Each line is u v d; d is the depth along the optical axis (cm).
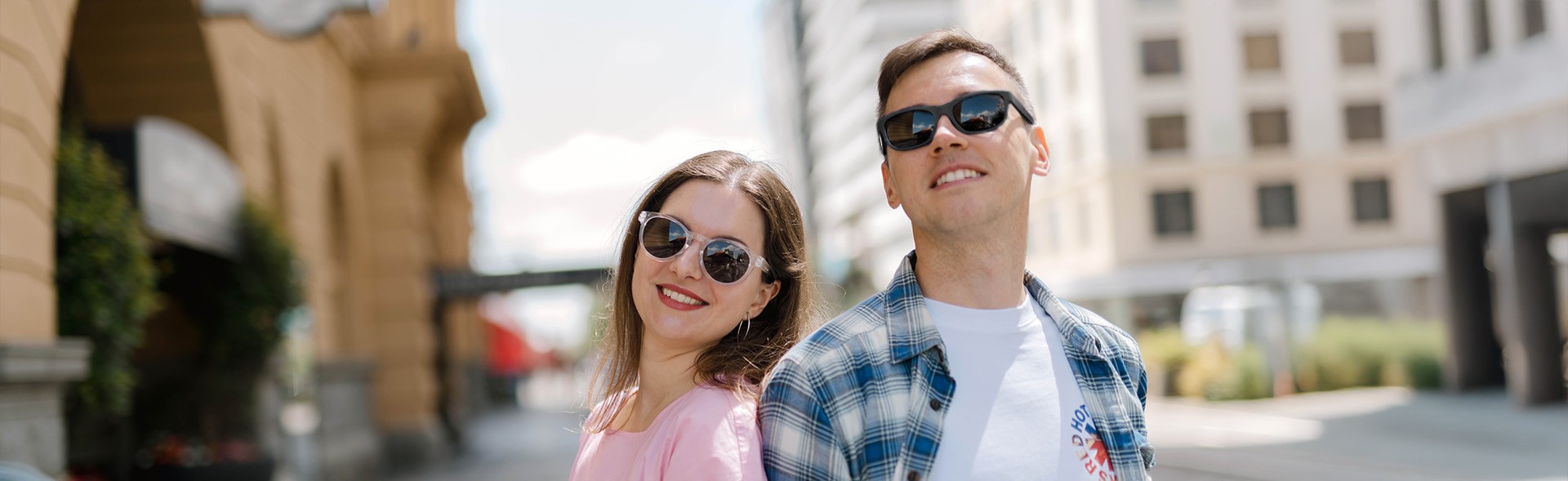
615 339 257
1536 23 1440
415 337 1727
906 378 212
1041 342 220
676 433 219
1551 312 1582
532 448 1911
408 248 1731
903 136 217
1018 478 206
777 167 262
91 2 950
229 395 998
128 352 700
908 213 220
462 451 1905
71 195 653
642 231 237
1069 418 215
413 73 1731
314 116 1430
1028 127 226
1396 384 2089
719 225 235
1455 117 1625
